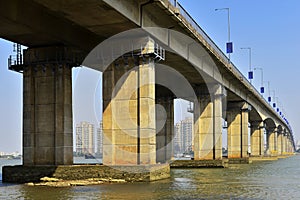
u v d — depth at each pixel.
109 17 32.41
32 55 39.34
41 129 38.91
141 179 35.62
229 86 71.50
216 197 26.45
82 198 25.84
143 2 34.19
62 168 36.44
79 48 38.66
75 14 31.64
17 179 37.28
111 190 29.81
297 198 26.28
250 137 121.88
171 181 36.78
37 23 32.75
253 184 35.25
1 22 30.98
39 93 39.16
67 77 39.06
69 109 39.12
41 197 26.61
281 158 134.75
